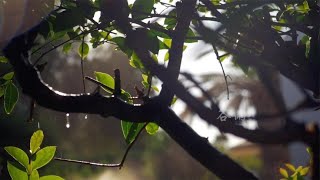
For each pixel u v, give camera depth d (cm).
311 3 207
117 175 1014
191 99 183
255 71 194
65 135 1145
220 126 179
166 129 179
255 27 201
